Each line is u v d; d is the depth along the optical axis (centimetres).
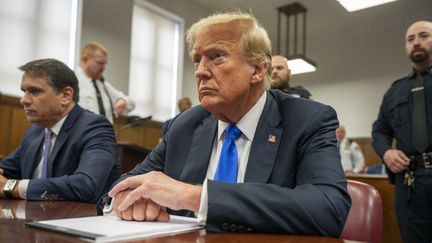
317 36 795
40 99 156
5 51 466
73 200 134
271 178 90
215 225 67
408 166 210
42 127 167
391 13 705
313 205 71
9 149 419
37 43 498
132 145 276
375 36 745
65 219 76
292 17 720
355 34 765
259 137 96
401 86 231
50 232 63
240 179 94
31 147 167
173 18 692
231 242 58
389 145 229
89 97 340
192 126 112
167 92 684
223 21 93
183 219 79
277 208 69
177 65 700
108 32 565
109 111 356
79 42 529
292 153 91
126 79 588
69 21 532
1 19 465
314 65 601
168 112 685
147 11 652
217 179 95
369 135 736
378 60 739
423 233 204
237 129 99
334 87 780
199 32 93
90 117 165
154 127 570
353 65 764
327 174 81
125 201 77
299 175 88
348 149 557
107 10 566
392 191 254
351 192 97
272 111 100
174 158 109
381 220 94
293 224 68
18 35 480
